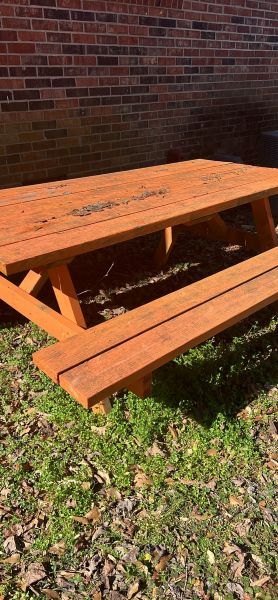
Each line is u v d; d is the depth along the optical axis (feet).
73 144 15.01
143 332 6.37
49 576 5.33
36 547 5.60
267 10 19.45
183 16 16.37
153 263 13.23
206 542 5.66
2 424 7.42
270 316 10.43
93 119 15.21
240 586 5.19
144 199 9.05
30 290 8.59
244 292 7.55
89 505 6.12
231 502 6.15
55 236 6.95
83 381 5.29
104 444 6.92
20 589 5.19
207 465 6.65
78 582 5.26
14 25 12.44
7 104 13.04
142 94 16.29
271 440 7.13
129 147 16.69
